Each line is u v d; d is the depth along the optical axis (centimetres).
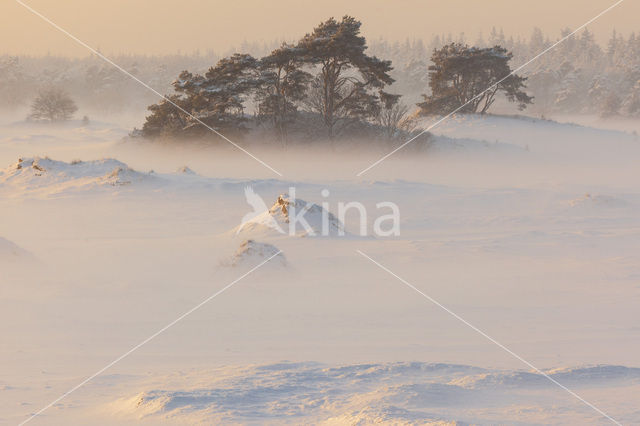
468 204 7000
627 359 1633
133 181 7488
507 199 7300
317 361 1561
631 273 3441
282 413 933
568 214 6366
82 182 7488
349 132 14175
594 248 4394
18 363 1593
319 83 14512
